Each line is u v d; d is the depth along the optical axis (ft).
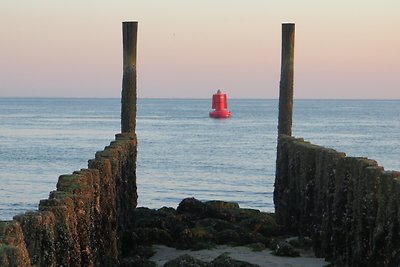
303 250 157.99
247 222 179.11
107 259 122.62
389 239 101.86
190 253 154.71
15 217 79.46
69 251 88.12
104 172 128.16
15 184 345.92
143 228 165.78
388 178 104.88
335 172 137.39
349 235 125.59
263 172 416.67
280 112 205.87
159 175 398.21
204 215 185.57
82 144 570.46
